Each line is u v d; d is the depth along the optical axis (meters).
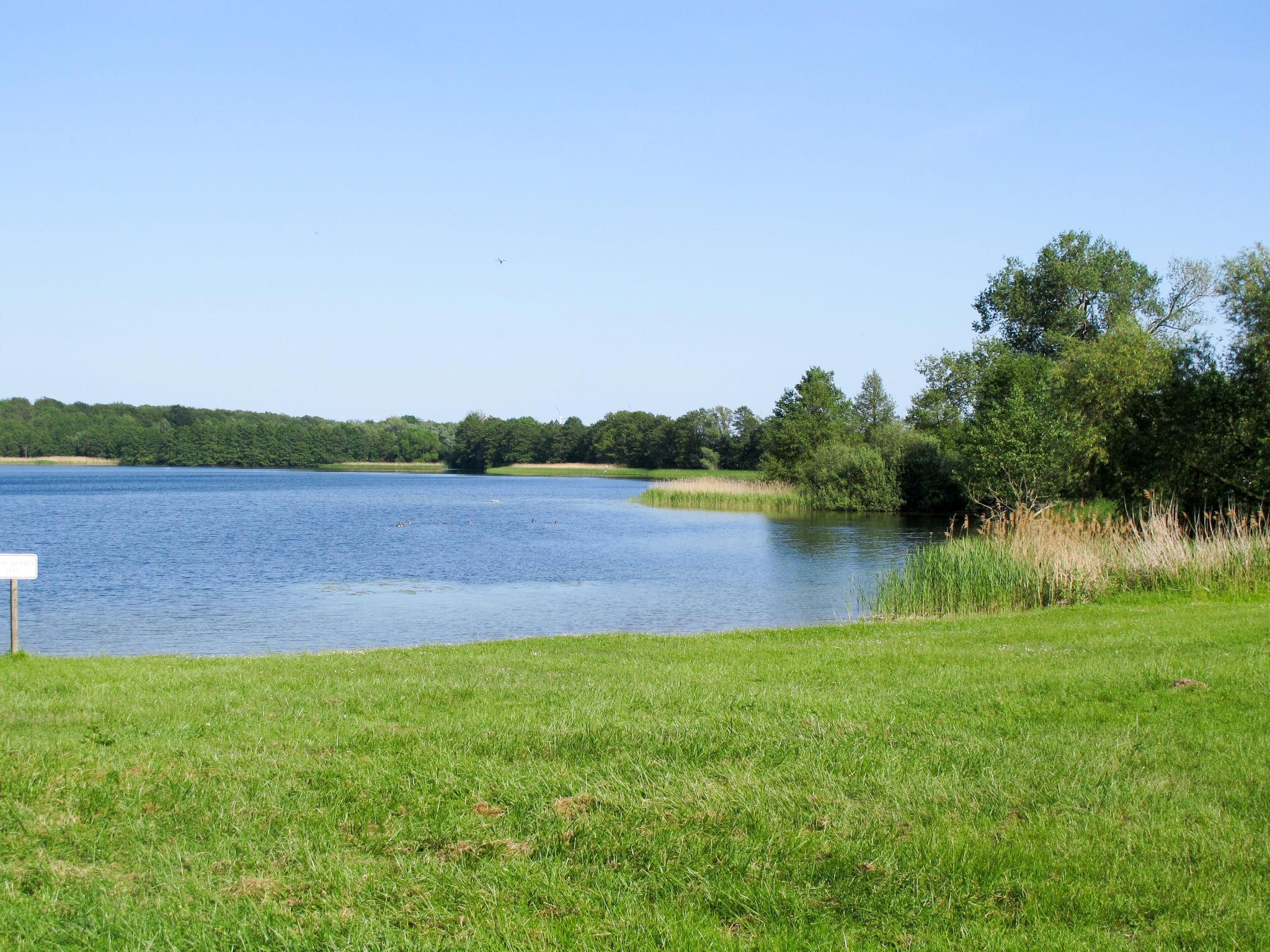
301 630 21.70
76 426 182.25
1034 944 4.70
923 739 7.86
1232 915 4.92
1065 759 7.24
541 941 4.77
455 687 10.47
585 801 6.49
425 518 61.66
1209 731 7.92
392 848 5.84
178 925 4.91
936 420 80.19
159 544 42.84
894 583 23.92
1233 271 34.69
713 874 5.48
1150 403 36.31
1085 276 63.25
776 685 10.50
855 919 5.02
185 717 8.95
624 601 26.16
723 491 74.50
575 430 178.00
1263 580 21.08
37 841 5.90
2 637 20.75
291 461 181.50
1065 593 21.48
